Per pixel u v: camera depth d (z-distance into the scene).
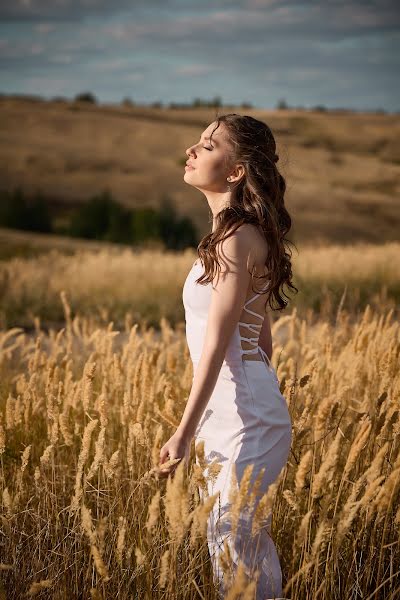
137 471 2.77
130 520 2.57
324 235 50.28
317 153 85.25
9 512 2.34
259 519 1.85
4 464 2.94
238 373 2.33
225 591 2.02
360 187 71.69
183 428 2.16
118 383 3.22
